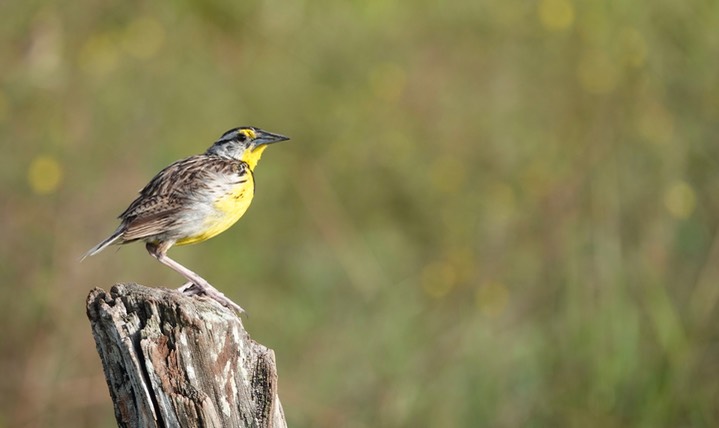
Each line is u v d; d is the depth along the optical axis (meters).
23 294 11.52
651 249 11.78
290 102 14.78
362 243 13.60
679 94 13.42
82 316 11.51
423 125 14.70
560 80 14.35
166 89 14.26
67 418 11.13
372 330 12.07
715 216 12.22
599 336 11.18
